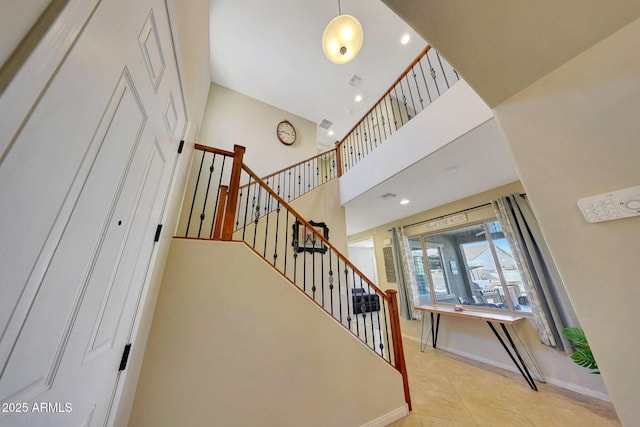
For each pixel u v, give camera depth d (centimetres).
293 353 166
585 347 207
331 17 328
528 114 96
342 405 174
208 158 397
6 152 33
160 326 136
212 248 161
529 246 279
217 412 137
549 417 201
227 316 153
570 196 84
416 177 296
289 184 443
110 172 68
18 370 43
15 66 33
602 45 81
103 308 77
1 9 32
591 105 82
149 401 124
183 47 132
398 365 216
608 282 74
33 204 41
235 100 457
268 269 174
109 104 61
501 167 273
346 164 486
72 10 42
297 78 435
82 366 67
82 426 69
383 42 370
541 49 85
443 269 410
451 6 75
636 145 72
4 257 36
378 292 233
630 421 65
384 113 477
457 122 219
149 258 114
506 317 290
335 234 387
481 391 247
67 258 54
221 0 304
